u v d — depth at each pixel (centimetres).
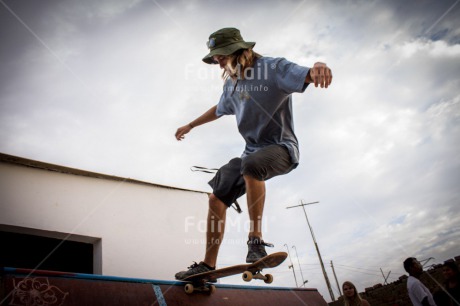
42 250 376
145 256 388
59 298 187
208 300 257
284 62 243
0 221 308
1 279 176
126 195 401
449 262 401
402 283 895
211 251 255
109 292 210
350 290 421
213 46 254
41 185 342
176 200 445
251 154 244
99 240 366
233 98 272
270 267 229
